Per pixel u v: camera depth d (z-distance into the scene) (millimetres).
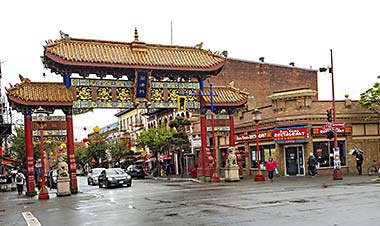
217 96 31703
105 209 17094
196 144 48812
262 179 30547
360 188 20281
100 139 78562
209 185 28359
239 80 50781
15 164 39812
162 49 30547
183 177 44969
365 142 35844
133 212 15523
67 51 26875
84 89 27172
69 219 14602
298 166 35375
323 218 11602
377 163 33156
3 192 35281
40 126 25297
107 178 33969
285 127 35500
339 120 35344
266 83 51750
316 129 34594
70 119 26750
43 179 24562
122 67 27469
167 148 51781
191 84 30766
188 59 30375
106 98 27656
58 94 26438
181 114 54719
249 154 40531
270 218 12062
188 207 16047
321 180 28484
